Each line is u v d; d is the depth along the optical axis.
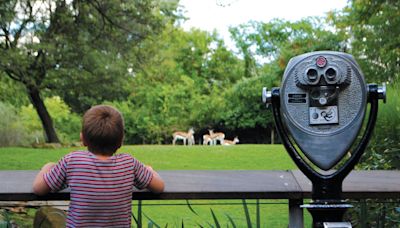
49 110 24.05
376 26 10.22
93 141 2.30
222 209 6.33
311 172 2.22
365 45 10.27
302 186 2.56
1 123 16.36
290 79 2.21
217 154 11.80
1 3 14.80
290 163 10.51
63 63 16.47
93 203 2.24
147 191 2.48
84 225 2.24
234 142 22.03
